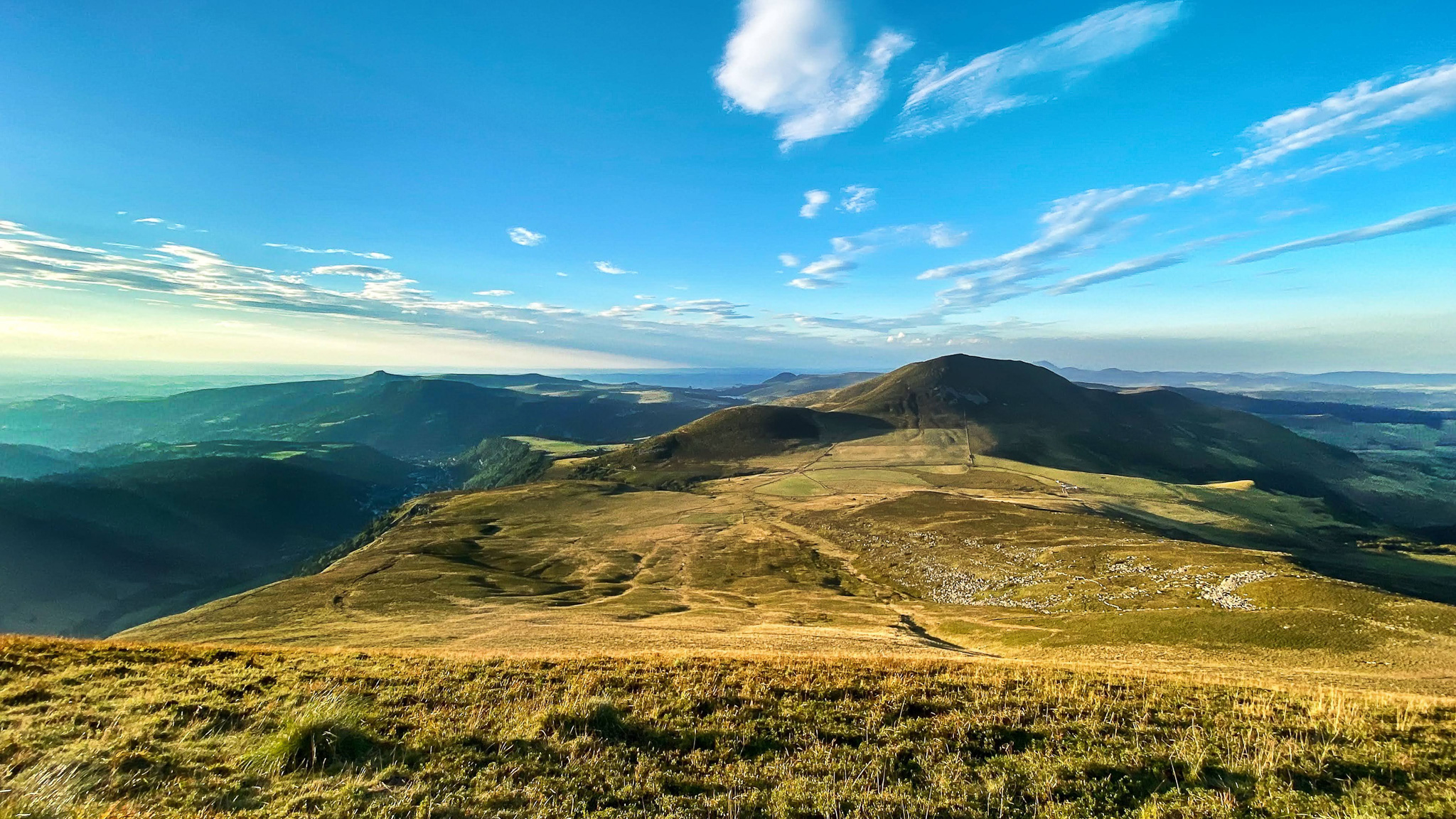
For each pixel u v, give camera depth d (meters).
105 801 10.35
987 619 69.19
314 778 11.73
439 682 18.38
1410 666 42.66
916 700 17.02
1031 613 71.94
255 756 12.41
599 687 18.12
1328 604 57.47
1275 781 11.77
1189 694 17.47
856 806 11.30
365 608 78.31
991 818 10.99
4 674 16.95
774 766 13.05
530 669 20.03
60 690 16.02
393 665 20.41
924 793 11.82
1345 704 16.22
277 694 16.78
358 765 12.45
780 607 78.88
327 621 71.19
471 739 13.95
